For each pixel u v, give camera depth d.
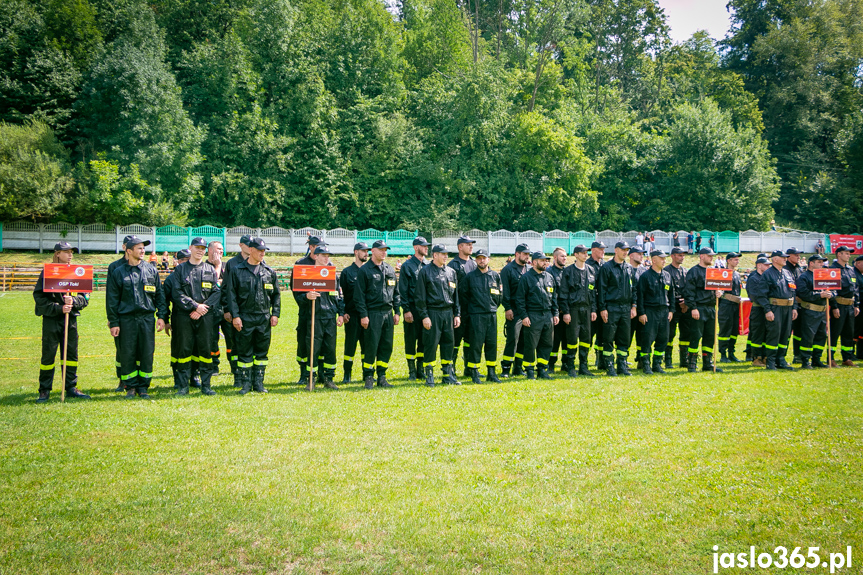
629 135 55.22
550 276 10.99
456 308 10.51
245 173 42.50
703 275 11.84
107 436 6.61
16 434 6.63
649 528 4.61
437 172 44.81
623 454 6.21
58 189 34.88
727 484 5.47
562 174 47.91
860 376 11.02
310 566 4.03
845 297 12.71
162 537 4.35
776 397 8.95
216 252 11.18
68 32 41.94
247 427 7.02
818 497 5.23
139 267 8.98
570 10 49.97
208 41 48.41
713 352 11.90
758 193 50.41
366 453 6.13
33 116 38.41
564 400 8.62
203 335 9.20
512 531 4.52
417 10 56.75
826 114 63.03
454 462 5.92
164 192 38.59
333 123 45.12
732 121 61.53
